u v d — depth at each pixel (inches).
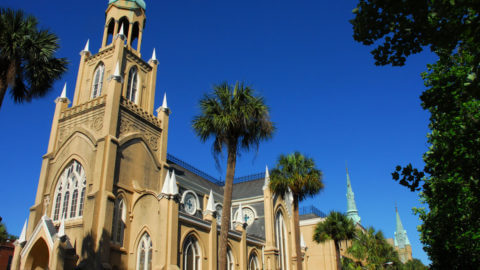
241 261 1875.0
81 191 1512.1
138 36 1996.8
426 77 854.5
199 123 1114.1
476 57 528.7
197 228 1567.4
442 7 384.5
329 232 1955.0
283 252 2298.2
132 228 1492.4
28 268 1358.3
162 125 1855.3
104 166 1465.3
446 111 689.0
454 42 420.2
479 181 687.1
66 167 1625.2
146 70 1950.1
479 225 821.2
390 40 450.3
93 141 1540.4
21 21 962.7
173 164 2230.6
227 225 1005.2
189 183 2142.0
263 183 2576.3
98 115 1610.5
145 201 1503.4
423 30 422.6
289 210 2442.2
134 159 1628.9
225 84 1142.3
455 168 687.1
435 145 909.8
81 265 1302.9
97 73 1839.3
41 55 975.0
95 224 1363.2
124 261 1429.6
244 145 1123.9
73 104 1819.6
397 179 682.8
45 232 1353.3
